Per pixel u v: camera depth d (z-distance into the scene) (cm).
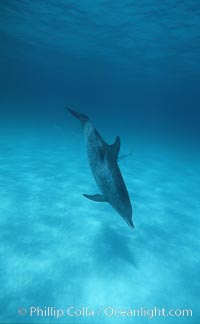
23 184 1031
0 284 488
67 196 972
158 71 4381
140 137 3750
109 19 2053
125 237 735
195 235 813
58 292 491
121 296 506
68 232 711
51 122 4184
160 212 961
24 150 1686
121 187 309
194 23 1858
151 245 714
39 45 3753
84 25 2333
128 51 3100
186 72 4012
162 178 1465
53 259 582
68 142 2317
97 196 356
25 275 521
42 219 763
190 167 1886
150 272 594
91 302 480
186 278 593
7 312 432
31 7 2066
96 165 338
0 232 658
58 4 1897
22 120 3641
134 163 1769
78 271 556
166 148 2828
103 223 797
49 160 1513
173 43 2458
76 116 364
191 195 1218
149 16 1850
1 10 2305
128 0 1625
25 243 628
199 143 4056
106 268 581
